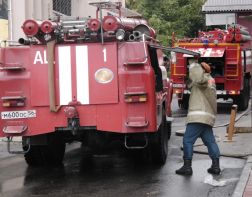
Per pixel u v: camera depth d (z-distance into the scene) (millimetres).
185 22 38094
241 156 9750
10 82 8164
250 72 20875
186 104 19875
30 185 8094
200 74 8281
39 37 8195
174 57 18969
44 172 9086
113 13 10742
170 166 9250
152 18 35531
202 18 38719
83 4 17328
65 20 8422
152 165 9359
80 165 9656
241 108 19406
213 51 18531
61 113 8094
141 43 8000
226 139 11594
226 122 15203
